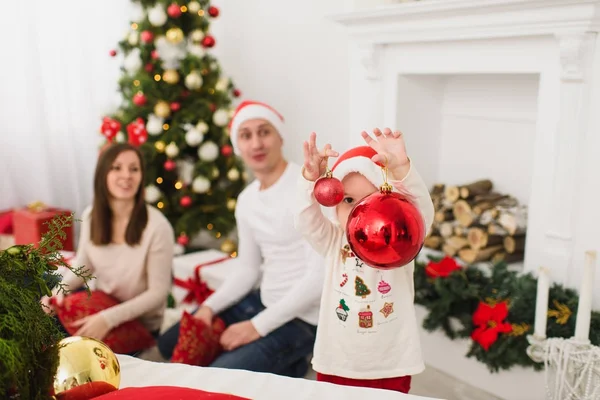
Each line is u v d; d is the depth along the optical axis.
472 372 1.91
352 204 1.10
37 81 3.34
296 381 0.87
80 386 0.71
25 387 0.66
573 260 1.76
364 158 1.08
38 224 2.82
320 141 2.97
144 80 2.77
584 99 1.65
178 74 2.88
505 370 1.79
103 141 3.12
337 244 1.14
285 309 1.64
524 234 2.18
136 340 1.79
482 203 2.19
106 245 1.88
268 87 3.27
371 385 1.15
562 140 1.71
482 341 1.72
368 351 1.11
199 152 2.87
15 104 3.35
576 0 1.52
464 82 2.37
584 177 1.70
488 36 1.81
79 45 3.43
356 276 1.10
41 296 0.74
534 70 1.77
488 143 2.34
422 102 2.39
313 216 1.11
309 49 2.94
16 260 0.72
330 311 1.15
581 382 1.38
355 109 2.42
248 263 1.90
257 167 1.80
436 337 2.03
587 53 1.62
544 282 1.48
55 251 0.79
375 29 2.18
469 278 1.93
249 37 3.35
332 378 1.18
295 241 1.72
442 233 2.33
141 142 2.72
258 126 1.78
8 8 3.24
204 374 0.90
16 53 3.30
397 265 0.86
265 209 1.76
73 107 3.50
